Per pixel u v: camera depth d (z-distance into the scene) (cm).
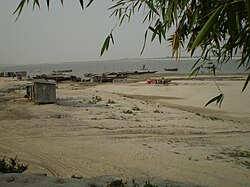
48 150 848
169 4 146
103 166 704
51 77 6147
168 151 872
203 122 1433
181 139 1062
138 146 919
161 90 3675
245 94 2970
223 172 688
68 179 468
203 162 766
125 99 2448
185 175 654
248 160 798
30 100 2075
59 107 1766
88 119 1383
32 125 1212
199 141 1041
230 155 852
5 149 855
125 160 758
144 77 6812
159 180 605
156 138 1054
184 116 1614
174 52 164
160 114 1661
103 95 2755
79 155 800
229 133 1196
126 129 1184
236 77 5494
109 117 1455
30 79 5591
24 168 564
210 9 154
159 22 171
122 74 7388
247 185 602
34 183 430
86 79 6128
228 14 92
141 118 1484
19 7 134
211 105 2311
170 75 7475
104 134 1084
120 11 165
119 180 502
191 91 3456
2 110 1608
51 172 654
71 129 1150
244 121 1611
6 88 3253
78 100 2253
